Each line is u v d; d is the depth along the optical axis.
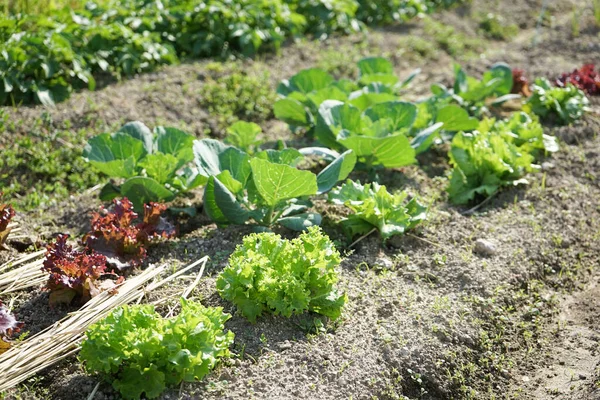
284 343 2.03
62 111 2.84
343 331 2.08
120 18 3.28
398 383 2.01
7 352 1.94
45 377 1.95
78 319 2.02
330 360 2.01
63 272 2.08
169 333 1.88
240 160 2.38
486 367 2.11
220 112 2.98
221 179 2.29
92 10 3.25
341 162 2.35
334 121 2.60
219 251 2.29
